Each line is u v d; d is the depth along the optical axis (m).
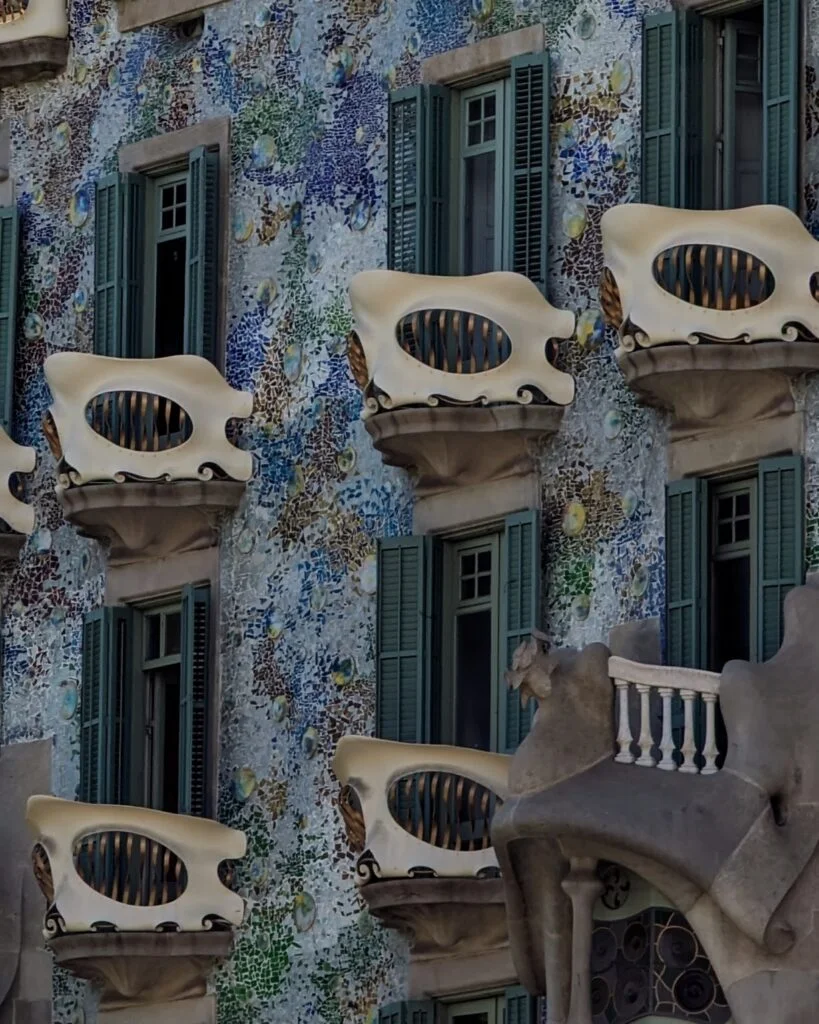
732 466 46.47
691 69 47.28
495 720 47.97
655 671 44.66
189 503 50.28
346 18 50.47
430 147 49.12
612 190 47.88
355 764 47.44
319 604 49.53
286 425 50.19
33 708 51.94
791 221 45.75
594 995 44.62
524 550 47.59
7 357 52.72
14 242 52.88
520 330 47.72
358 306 48.06
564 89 48.41
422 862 47.06
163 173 52.00
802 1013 43.56
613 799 44.19
